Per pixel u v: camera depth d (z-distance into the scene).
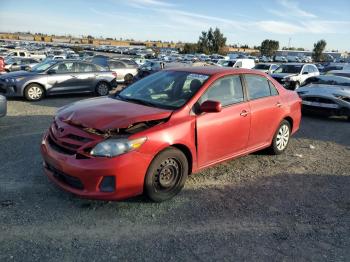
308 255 3.31
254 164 5.79
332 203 4.47
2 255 3.01
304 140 7.76
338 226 3.89
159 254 3.17
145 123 3.96
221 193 4.56
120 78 18.86
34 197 4.10
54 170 3.98
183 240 3.42
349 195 4.75
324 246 3.48
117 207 4.00
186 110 4.31
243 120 5.07
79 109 4.27
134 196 4.03
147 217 3.82
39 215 3.71
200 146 4.44
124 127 3.77
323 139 7.96
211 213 4.00
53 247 3.18
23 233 3.37
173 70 5.28
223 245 3.38
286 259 3.22
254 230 3.69
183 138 4.16
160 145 3.90
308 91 10.83
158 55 63.06
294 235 3.64
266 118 5.59
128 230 3.54
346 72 13.88
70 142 3.79
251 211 4.11
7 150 5.77
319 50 89.44
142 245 3.30
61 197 4.14
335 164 6.08
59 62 12.89
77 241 3.30
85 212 3.84
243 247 3.37
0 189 4.26
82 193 3.69
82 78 13.30
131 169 3.70
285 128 6.28
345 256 3.33
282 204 4.35
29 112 9.52
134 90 5.08
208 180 4.97
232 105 4.94
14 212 3.74
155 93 4.78
